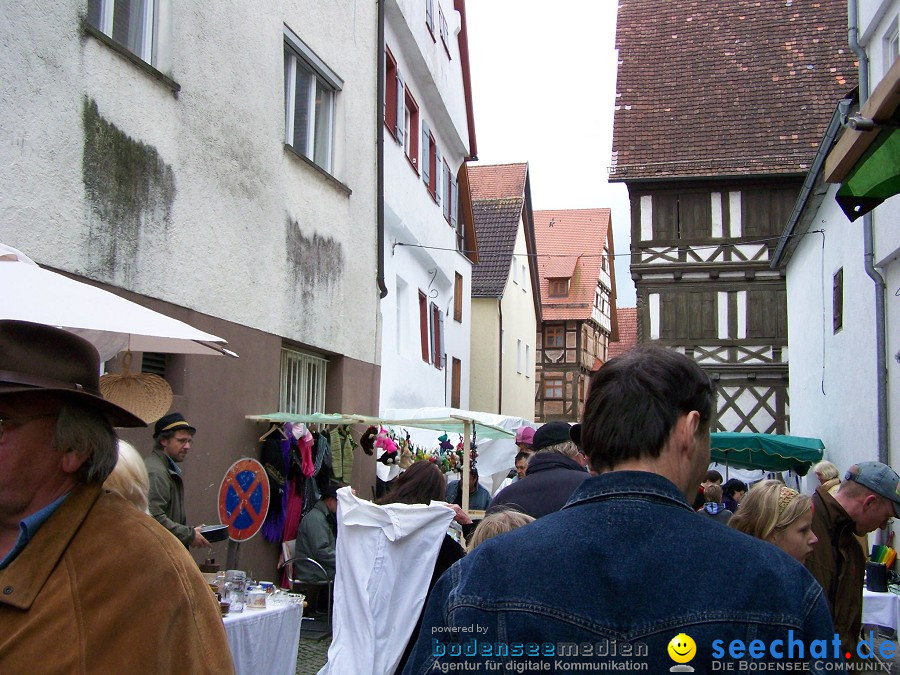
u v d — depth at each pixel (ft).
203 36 26.99
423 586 14.74
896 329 38.88
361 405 39.55
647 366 6.04
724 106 77.46
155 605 6.40
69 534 6.53
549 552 5.55
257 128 30.37
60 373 6.75
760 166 72.64
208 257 27.02
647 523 5.53
